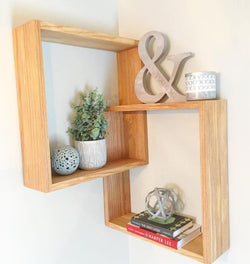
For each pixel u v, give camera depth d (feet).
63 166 2.83
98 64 3.54
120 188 3.77
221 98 2.89
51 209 3.16
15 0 2.82
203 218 2.68
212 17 2.90
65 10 3.23
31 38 2.54
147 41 3.32
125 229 3.36
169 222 3.12
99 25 3.58
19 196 2.89
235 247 2.94
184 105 2.72
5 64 2.76
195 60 3.06
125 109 3.22
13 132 2.83
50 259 3.17
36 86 2.55
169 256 3.58
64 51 3.22
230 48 2.80
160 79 3.22
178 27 3.18
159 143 3.49
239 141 2.81
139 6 3.54
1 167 2.77
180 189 3.34
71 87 3.28
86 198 3.49
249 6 2.65
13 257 2.88
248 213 2.82
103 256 3.70
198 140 3.13
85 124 3.10
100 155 3.10
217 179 2.77
